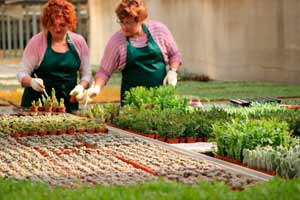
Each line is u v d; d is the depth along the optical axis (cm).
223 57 3025
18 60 4534
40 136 1255
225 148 1061
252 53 2838
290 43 2616
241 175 897
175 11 3431
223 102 1927
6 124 1324
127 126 1346
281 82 2670
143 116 1328
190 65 3300
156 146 1139
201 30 3200
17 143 1182
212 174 895
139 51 1572
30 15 5203
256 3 2794
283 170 919
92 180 868
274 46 2702
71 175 913
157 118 1294
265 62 2764
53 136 1251
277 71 2692
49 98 1567
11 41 5416
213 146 1127
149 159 1017
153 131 1244
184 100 1484
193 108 1501
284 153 951
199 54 3222
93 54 4397
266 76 2762
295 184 748
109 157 1038
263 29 2762
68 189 787
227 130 1059
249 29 2848
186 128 1228
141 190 743
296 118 1309
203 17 3183
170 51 1611
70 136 1250
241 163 1016
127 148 1120
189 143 1202
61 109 1562
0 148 1134
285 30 2636
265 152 959
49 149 1122
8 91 2297
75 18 1600
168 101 1465
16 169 966
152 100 1467
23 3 4588
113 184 839
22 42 4934
